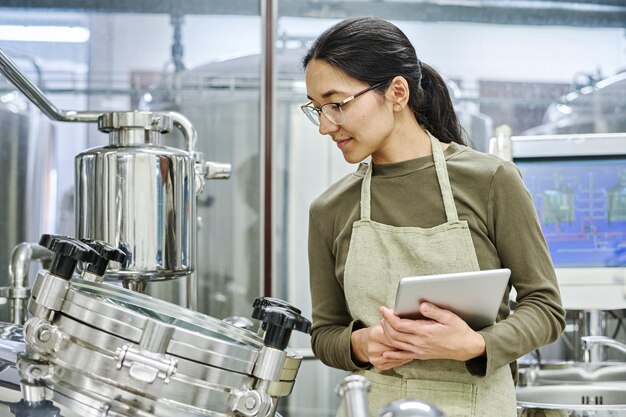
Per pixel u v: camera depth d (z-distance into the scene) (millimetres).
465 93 2881
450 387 1387
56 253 1092
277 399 1087
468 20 2885
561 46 2902
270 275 2840
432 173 1437
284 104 2848
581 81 2908
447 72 2881
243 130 2824
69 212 2631
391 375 1423
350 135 1401
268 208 2840
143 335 1031
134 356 1031
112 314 1048
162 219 1425
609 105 2918
